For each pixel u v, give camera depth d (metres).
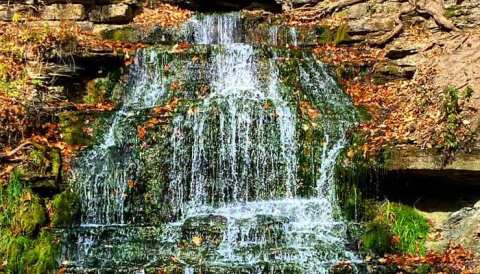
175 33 10.67
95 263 6.76
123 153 8.01
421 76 9.20
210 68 9.61
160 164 7.99
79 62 9.33
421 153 7.60
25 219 7.16
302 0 12.20
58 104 8.82
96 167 7.84
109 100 9.45
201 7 12.79
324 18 11.56
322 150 8.33
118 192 7.76
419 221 7.68
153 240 7.08
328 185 8.12
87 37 10.00
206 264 6.57
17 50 9.05
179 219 7.85
